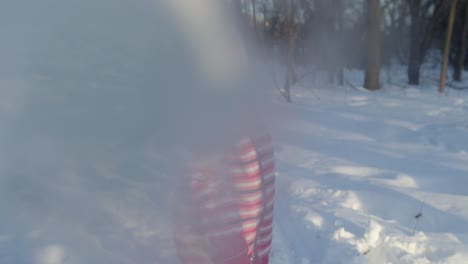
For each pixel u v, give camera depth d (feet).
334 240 9.44
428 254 9.19
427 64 57.36
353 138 19.31
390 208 11.47
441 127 21.50
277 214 11.05
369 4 35.47
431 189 12.89
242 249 4.87
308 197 12.16
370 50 35.94
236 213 4.83
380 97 31.91
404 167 14.90
